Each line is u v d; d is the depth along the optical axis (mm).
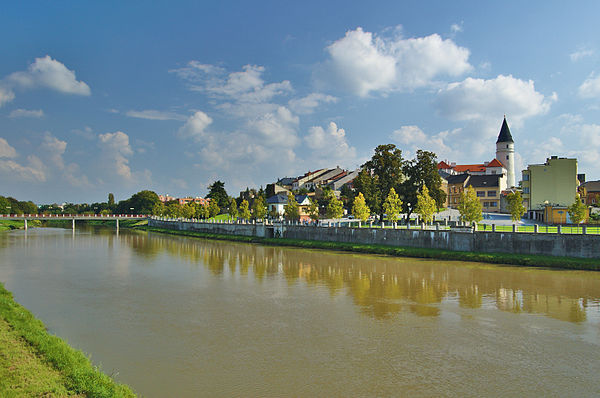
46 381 19531
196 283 49000
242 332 30359
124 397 19484
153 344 27953
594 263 51188
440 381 22141
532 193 108062
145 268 61281
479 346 27219
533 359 25047
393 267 57656
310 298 40688
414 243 71000
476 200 77938
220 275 54500
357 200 92625
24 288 46219
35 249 89250
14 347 23516
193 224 141375
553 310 35219
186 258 73250
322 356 25672
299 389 21312
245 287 46344
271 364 24484
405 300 39344
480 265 57188
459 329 30625
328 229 87625
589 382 21984
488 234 61875
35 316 34688
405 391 21016
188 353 26297
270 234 105250
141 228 176125
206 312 35875
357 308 36688
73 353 24172
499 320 32656
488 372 23250
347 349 26828
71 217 167375
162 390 21250
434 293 41844
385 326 31484
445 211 126625
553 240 55969
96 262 68062
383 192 105625
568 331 30000
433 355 25734
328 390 21188
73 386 19531
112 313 35656
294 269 58531
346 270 56281
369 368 23859
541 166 107812
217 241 110500
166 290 45031
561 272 50812
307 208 126750
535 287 43531
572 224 84250
